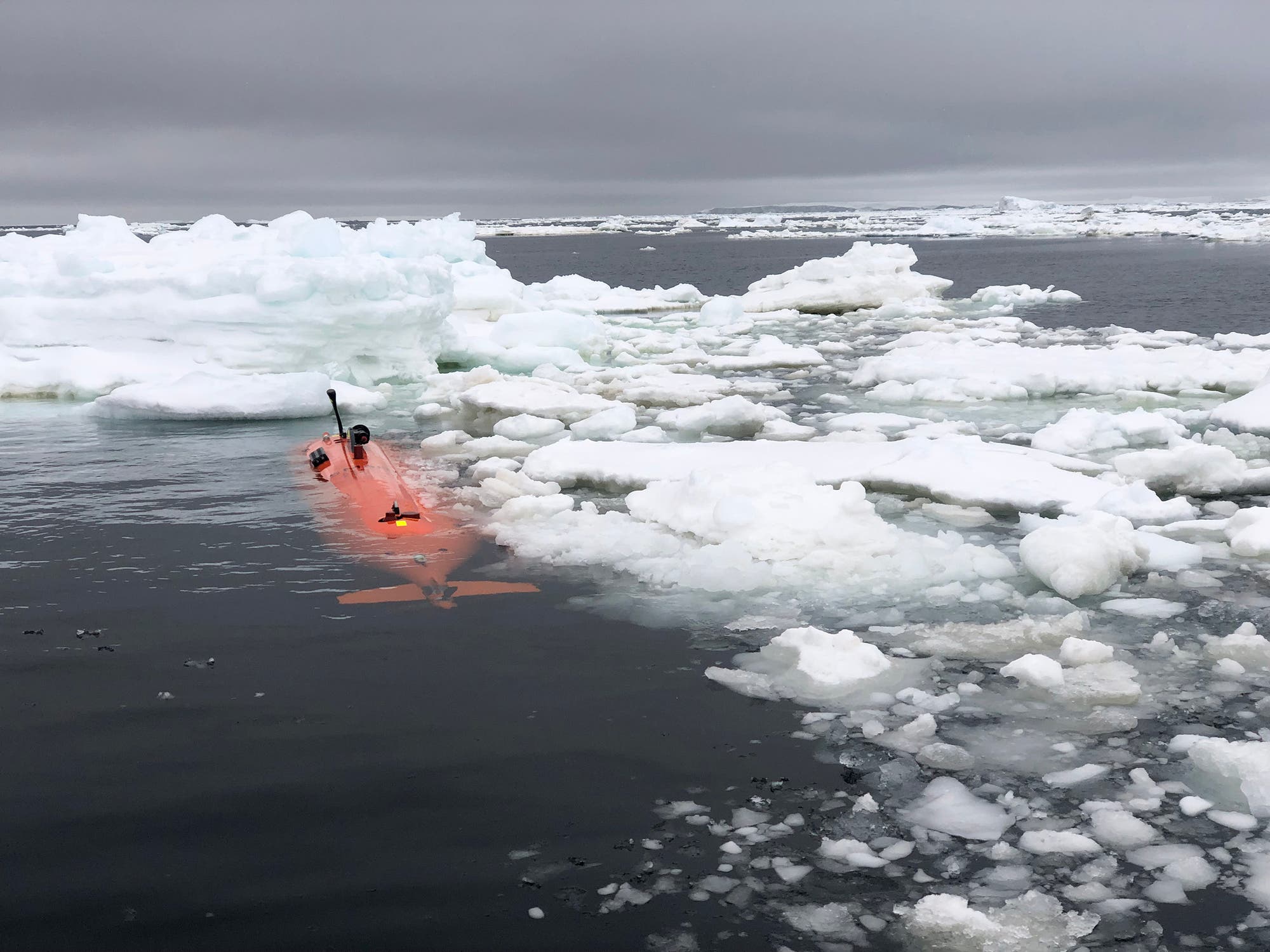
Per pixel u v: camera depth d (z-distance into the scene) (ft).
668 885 16.07
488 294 92.68
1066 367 66.95
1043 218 495.82
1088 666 23.70
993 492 37.19
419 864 16.48
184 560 31.83
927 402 61.72
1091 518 32.45
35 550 32.83
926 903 15.42
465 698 22.38
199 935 14.84
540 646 25.26
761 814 17.98
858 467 40.86
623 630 26.30
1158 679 23.30
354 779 19.03
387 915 15.30
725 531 33.14
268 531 34.78
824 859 16.76
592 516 35.81
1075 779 19.16
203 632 26.07
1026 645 25.18
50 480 42.29
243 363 62.54
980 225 402.93
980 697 22.47
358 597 28.50
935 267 215.51
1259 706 21.88
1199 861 16.61
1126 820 17.75
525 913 15.38
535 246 399.85
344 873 16.25
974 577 30.14
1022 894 15.93
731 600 28.40
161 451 48.06
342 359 65.41
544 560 31.78
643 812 18.03
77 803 18.22
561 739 20.57
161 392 56.08
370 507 36.94
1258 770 18.49
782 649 24.79
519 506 36.68
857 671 23.44
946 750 20.07
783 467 36.32
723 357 81.46
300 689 22.82
